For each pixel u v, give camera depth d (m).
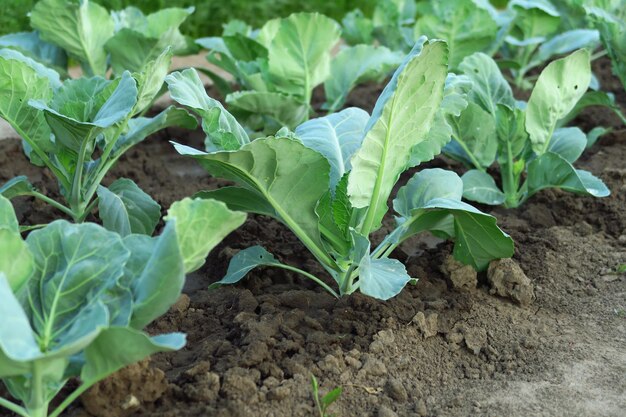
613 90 1.88
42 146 1.25
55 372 0.95
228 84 1.68
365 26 1.91
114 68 1.59
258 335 1.12
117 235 1.00
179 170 1.61
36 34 1.63
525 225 1.36
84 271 0.98
